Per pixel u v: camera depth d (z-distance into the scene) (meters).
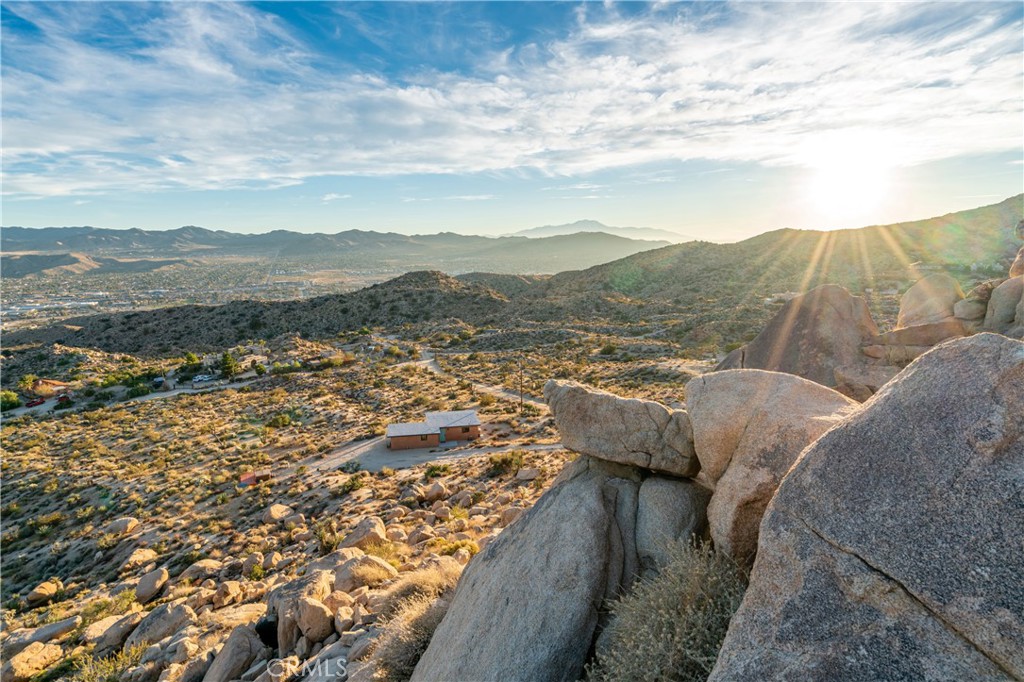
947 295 14.79
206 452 59.06
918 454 4.02
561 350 109.44
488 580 7.79
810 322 14.59
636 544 7.49
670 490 7.87
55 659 16.94
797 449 5.93
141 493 46.31
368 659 9.44
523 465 41.91
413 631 9.01
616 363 88.31
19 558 36.34
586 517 7.55
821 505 4.39
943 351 4.43
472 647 6.88
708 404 7.09
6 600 30.34
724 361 15.82
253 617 15.28
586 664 6.20
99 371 121.38
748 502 6.02
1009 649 3.18
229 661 11.66
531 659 6.33
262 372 107.19
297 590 13.22
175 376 111.88
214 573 25.75
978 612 3.35
